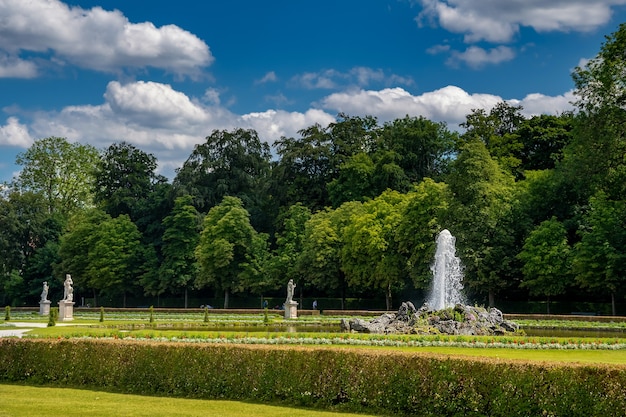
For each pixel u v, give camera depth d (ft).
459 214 198.70
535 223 211.61
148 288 278.05
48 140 344.08
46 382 71.56
